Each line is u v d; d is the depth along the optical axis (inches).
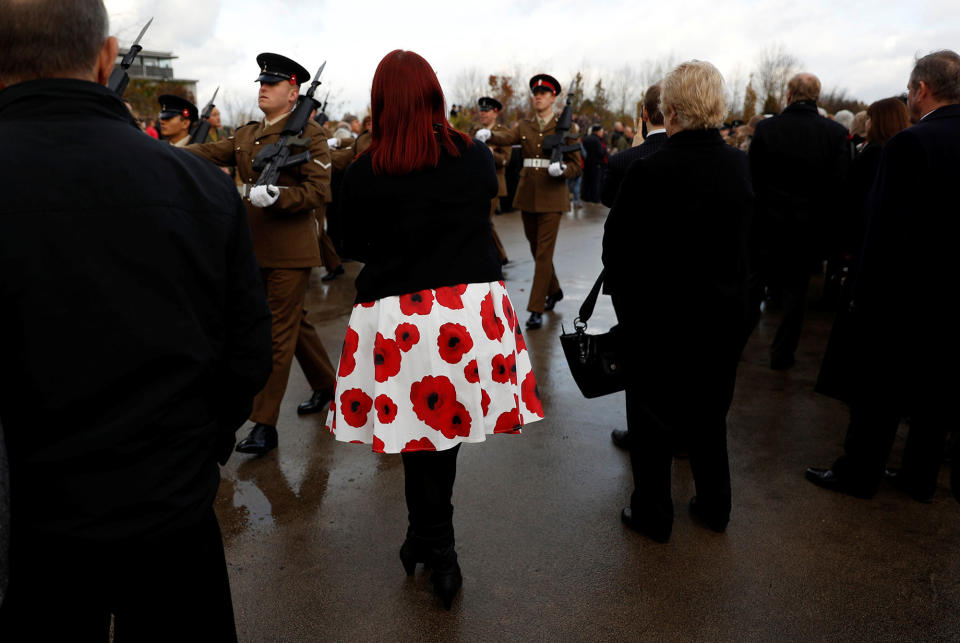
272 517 106.5
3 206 39.8
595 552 97.0
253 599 87.7
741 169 88.1
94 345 41.5
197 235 46.2
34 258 40.2
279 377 126.1
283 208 119.4
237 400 53.0
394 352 75.9
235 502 111.0
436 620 83.7
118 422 42.2
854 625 82.8
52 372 40.8
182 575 47.3
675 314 90.6
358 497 112.4
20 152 41.3
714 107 86.0
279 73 126.1
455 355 75.8
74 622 44.7
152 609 46.8
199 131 165.3
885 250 97.7
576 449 129.0
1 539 39.0
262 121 133.7
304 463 124.3
